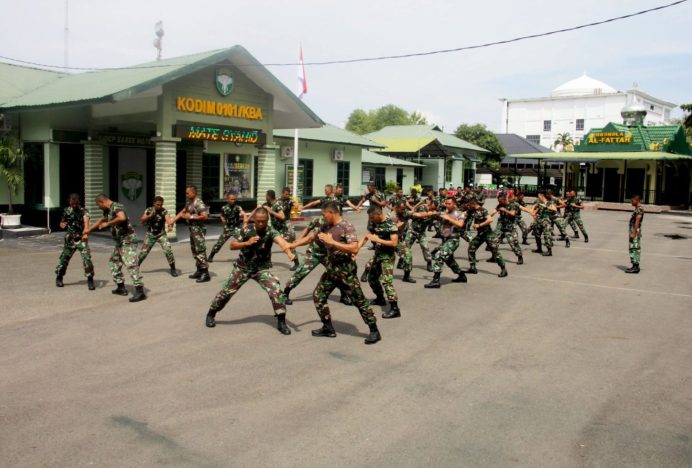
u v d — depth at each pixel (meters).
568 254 16.27
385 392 5.83
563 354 7.18
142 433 4.84
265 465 4.36
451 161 50.09
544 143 99.56
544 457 4.58
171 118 16.08
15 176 16.81
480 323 8.55
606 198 42.56
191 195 11.04
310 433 4.90
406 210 11.44
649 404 5.68
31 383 5.89
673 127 41.78
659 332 8.28
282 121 21.64
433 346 7.38
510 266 13.90
